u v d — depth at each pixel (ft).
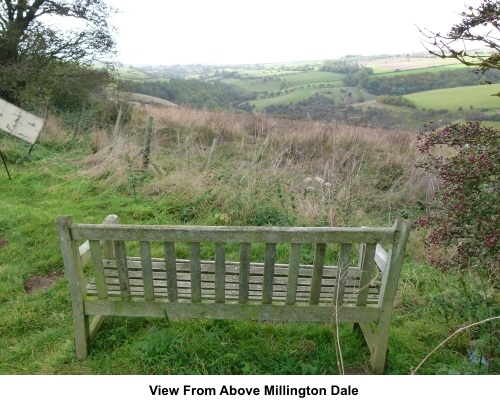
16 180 22.04
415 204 19.31
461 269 10.85
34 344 9.48
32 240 14.97
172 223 17.11
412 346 9.52
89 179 21.77
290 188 18.86
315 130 30.99
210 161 22.50
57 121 36.24
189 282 9.24
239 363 8.64
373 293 9.12
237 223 16.67
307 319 8.39
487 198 7.87
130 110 40.96
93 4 43.27
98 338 9.35
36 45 39.99
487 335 8.19
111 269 9.80
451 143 9.00
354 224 16.21
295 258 7.85
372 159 26.55
